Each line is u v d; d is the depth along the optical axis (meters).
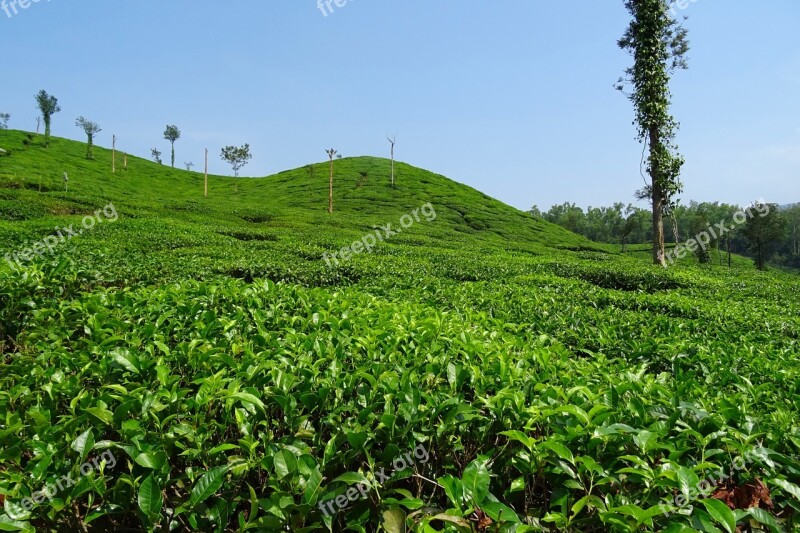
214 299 5.70
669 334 7.02
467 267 16.22
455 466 2.92
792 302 12.77
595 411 2.72
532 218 56.97
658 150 21.44
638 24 20.88
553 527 2.49
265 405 3.04
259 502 2.24
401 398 2.93
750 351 5.79
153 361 3.41
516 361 4.12
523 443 2.63
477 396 3.04
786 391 4.39
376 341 4.20
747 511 2.19
